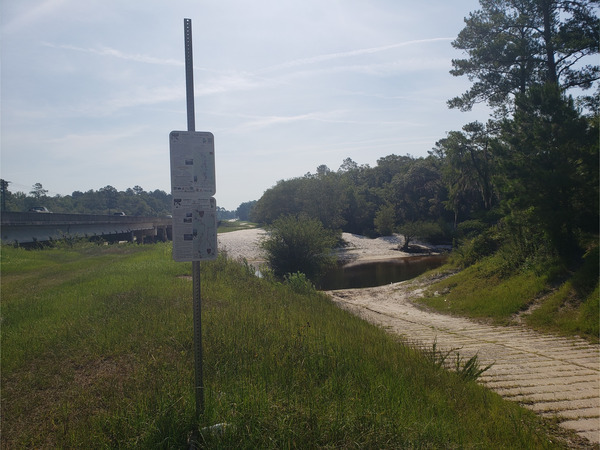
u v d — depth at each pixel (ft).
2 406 15.39
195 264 12.41
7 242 93.04
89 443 12.00
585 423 16.22
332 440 11.68
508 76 83.15
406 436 12.09
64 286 45.68
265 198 242.17
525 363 25.36
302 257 90.33
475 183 122.42
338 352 19.95
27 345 22.22
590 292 39.86
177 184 12.19
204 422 12.22
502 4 81.97
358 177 343.26
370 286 98.84
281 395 14.35
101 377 17.46
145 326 24.48
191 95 12.69
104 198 416.05
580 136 47.88
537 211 50.21
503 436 13.97
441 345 30.50
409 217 235.40
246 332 22.77
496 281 57.57
